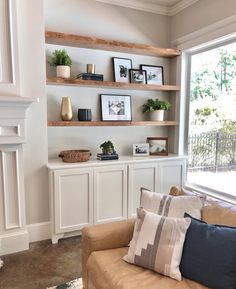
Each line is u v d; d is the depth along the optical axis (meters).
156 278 1.40
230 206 1.66
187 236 1.48
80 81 2.81
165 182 3.21
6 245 2.50
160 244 1.47
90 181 2.77
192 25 3.15
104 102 3.20
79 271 2.21
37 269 2.24
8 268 2.25
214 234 1.41
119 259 1.58
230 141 2.83
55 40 2.76
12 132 2.38
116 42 2.97
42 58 2.61
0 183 2.43
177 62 3.43
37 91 2.62
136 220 1.71
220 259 1.33
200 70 3.24
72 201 2.72
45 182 2.75
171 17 3.51
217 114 3.00
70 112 2.87
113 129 3.33
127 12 3.25
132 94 3.41
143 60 3.43
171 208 1.70
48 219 2.80
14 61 2.38
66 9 2.93
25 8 2.49
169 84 3.61
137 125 3.18
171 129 3.62
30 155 2.66
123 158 3.10
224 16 2.71
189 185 3.38
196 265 1.38
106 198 2.88
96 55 3.14
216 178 3.04
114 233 1.74
